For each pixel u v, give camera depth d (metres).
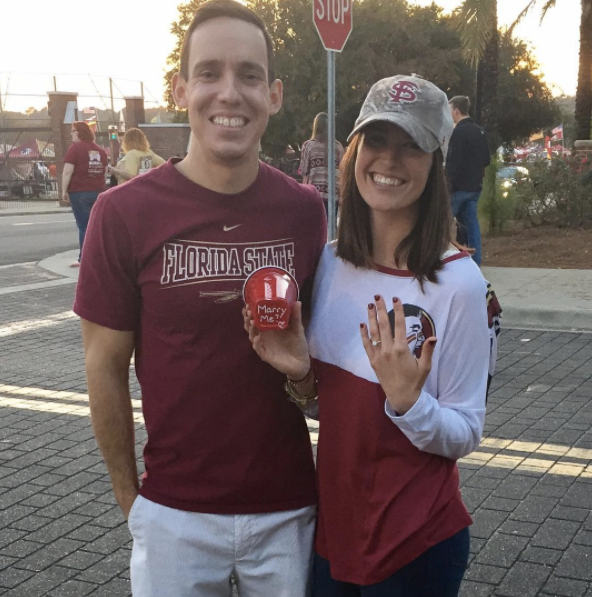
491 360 1.81
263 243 1.75
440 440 1.64
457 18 12.44
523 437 4.34
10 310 8.24
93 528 3.42
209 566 1.78
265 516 1.79
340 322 1.78
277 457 1.79
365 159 1.74
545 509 3.49
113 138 28.09
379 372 1.61
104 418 1.79
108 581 3.01
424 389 1.70
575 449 4.16
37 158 30.88
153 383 1.75
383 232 1.79
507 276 9.04
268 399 1.76
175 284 1.69
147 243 1.70
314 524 1.89
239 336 1.71
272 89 1.81
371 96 1.76
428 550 1.67
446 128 1.72
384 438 1.69
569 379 5.41
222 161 1.68
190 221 1.70
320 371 1.80
